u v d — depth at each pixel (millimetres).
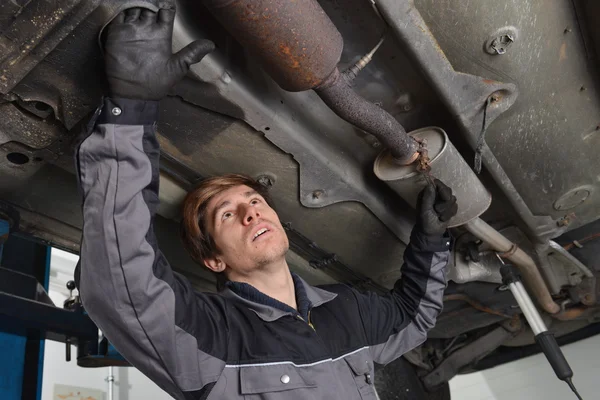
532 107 1260
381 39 1062
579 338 3131
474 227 1508
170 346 953
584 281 2016
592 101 1303
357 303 1298
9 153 1064
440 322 2311
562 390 3361
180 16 925
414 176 1246
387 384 2418
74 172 1142
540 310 2279
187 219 1262
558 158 1386
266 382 987
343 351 1147
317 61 909
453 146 1225
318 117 1210
